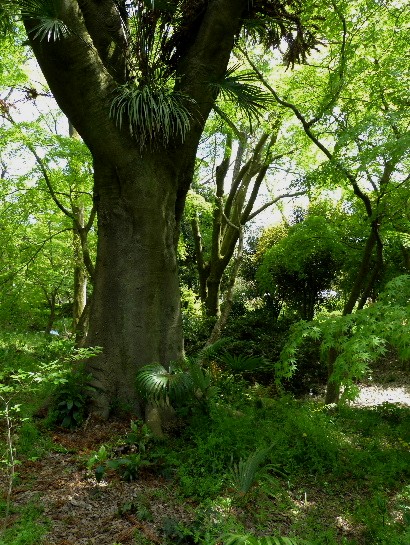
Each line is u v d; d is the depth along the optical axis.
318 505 3.85
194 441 4.43
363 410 6.34
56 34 4.27
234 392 6.08
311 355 10.31
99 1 5.24
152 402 4.96
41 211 9.09
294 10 6.62
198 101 5.48
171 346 5.50
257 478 3.90
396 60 6.12
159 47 5.91
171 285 5.55
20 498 3.47
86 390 5.05
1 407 4.91
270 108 8.28
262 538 2.50
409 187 6.69
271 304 13.91
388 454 4.71
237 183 12.17
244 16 5.93
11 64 8.23
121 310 5.22
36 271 10.25
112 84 5.01
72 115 5.06
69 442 4.44
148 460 4.08
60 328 13.70
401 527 3.35
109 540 3.07
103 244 5.36
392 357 11.98
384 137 5.82
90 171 8.31
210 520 3.29
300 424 4.89
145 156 5.11
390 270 10.05
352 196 7.99
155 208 5.20
